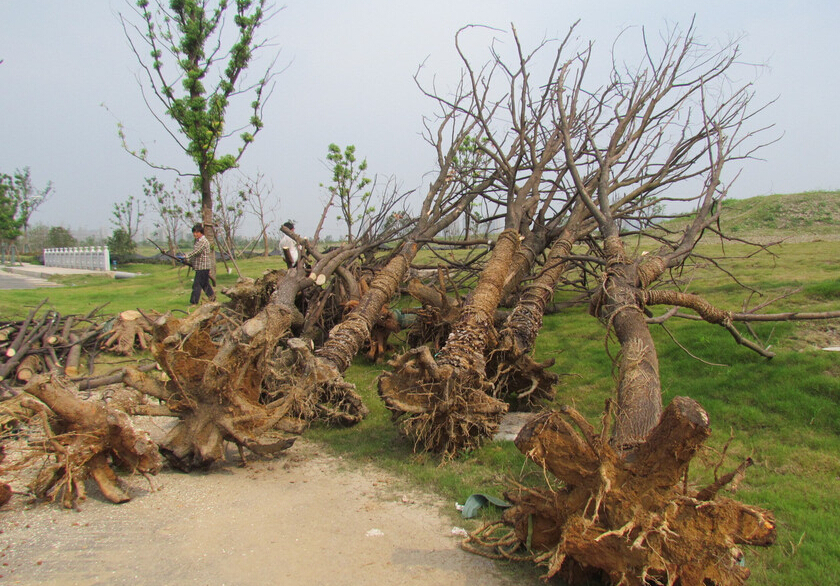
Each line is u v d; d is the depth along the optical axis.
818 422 5.80
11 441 5.93
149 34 17.02
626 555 3.23
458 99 11.80
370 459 5.89
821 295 9.23
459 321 6.84
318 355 7.56
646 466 3.32
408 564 3.77
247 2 17.70
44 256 42.50
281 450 5.77
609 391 7.53
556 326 10.83
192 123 17.23
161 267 34.69
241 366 5.53
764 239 21.66
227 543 3.96
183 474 5.36
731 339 7.90
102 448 4.70
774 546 3.94
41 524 4.20
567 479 3.54
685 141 9.54
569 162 8.28
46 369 8.63
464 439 5.87
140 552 3.80
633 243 22.19
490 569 3.75
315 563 3.73
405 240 10.84
